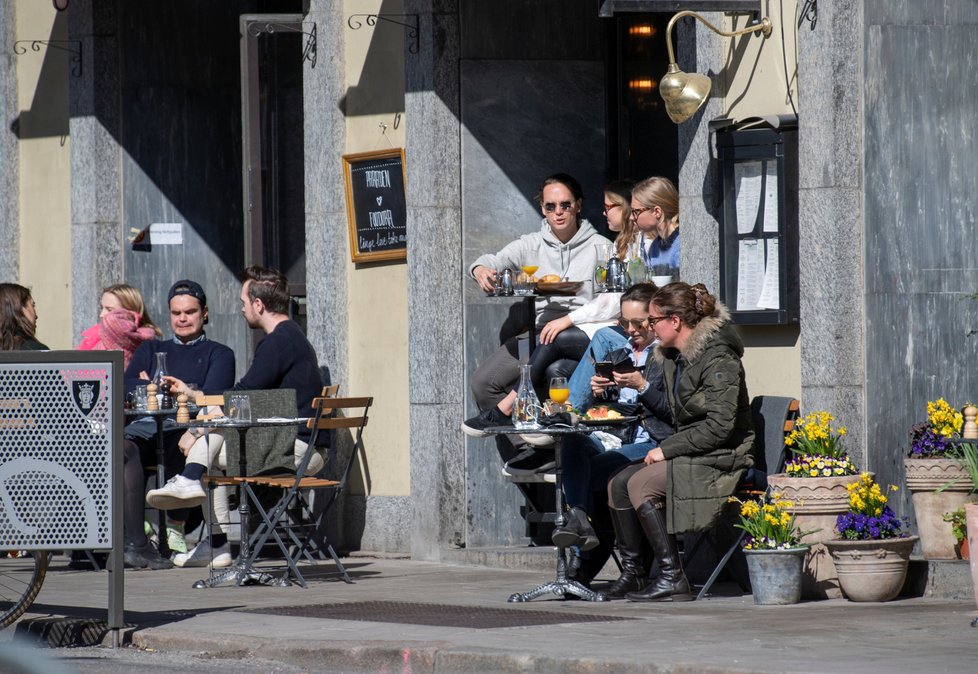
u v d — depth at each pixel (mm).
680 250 30688
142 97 42906
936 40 28609
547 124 35094
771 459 28047
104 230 42500
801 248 28406
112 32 42562
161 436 34219
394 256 36062
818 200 28172
